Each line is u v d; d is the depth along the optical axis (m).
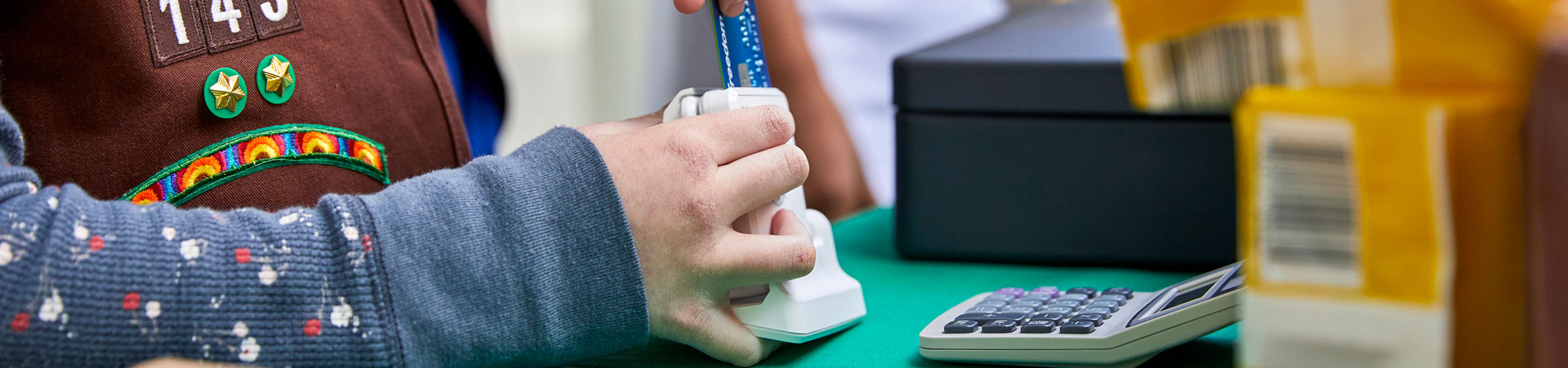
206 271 0.39
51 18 0.50
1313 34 0.28
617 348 0.45
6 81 0.50
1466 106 0.26
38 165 0.51
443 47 0.79
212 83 0.54
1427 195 0.26
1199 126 0.62
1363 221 0.27
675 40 1.56
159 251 0.39
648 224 0.45
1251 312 0.29
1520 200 0.26
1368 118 0.26
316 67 0.59
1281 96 0.28
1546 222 0.25
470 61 0.81
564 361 0.45
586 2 2.44
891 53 1.54
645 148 0.46
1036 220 0.67
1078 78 0.64
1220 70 0.29
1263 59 0.29
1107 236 0.66
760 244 0.46
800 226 0.50
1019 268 0.68
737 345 0.47
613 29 2.37
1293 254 0.28
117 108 0.52
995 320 0.47
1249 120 0.28
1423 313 0.27
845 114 1.51
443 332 0.41
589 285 0.43
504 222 0.43
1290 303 0.29
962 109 0.67
